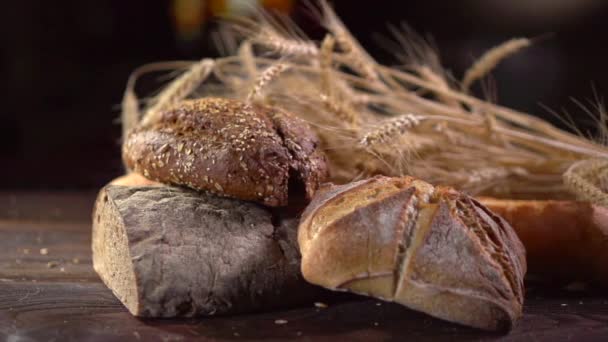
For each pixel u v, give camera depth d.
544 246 0.80
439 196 0.73
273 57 0.94
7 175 1.48
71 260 0.87
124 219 0.73
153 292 0.71
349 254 0.69
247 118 0.77
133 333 0.69
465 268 0.69
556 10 1.58
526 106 1.58
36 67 1.63
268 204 0.75
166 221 0.73
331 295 0.76
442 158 0.88
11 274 0.82
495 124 0.90
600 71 1.58
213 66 0.86
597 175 0.82
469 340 0.68
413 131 0.88
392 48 1.58
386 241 0.69
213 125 0.77
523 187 0.91
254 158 0.74
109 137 1.61
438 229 0.70
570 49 1.60
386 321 0.72
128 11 1.62
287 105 0.85
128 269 0.72
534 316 0.74
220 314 0.72
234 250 0.73
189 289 0.71
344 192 0.73
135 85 1.61
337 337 0.69
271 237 0.75
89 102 1.63
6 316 0.71
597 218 0.79
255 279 0.73
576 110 1.56
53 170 1.52
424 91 0.95
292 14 1.31
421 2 1.60
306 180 0.76
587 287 0.81
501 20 1.61
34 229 1.00
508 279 0.71
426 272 0.68
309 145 0.77
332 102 0.83
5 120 1.62
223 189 0.75
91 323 0.70
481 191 0.88
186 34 1.62
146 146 0.78
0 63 1.61
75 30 1.63
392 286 0.68
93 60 1.65
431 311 0.68
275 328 0.70
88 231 0.99
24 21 1.60
